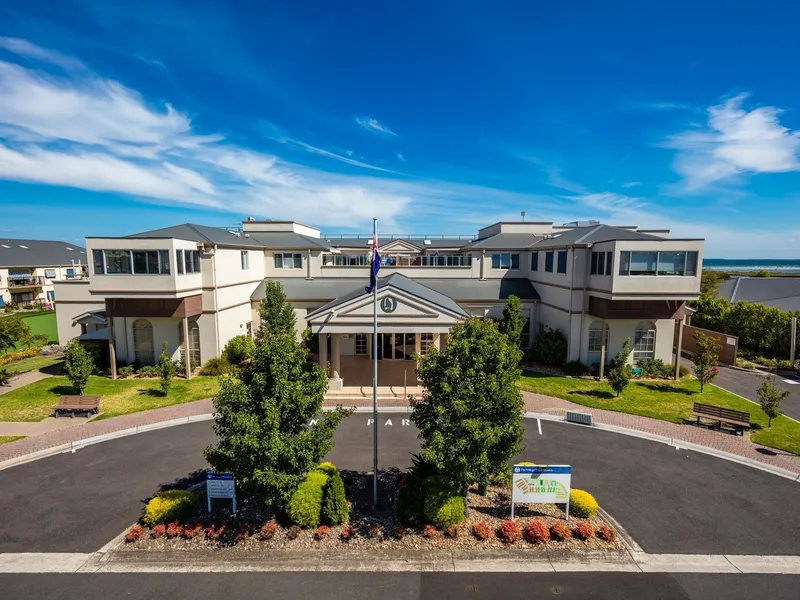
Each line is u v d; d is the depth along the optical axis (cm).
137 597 952
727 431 1842
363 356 3061
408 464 1570
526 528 1171
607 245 2475
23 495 1355
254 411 1127
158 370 2633
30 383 2473
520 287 3338
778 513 1270
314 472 1292
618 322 2725
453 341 1173
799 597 962
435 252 4675
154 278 2439
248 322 3209
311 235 4966
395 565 1055
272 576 1018
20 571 1029
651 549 1114
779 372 2773
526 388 2414
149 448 1691
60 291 3219
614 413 2066
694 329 3266
